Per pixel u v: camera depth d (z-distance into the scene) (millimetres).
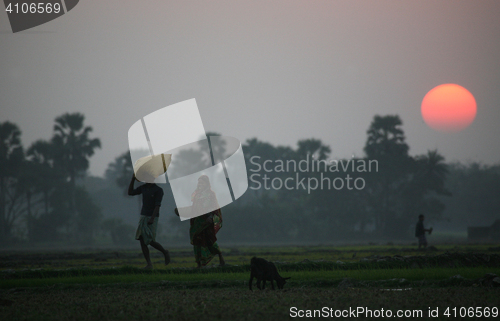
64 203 85438
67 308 7820
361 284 10164
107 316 7023
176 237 84312
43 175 83812
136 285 10445
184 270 12867
